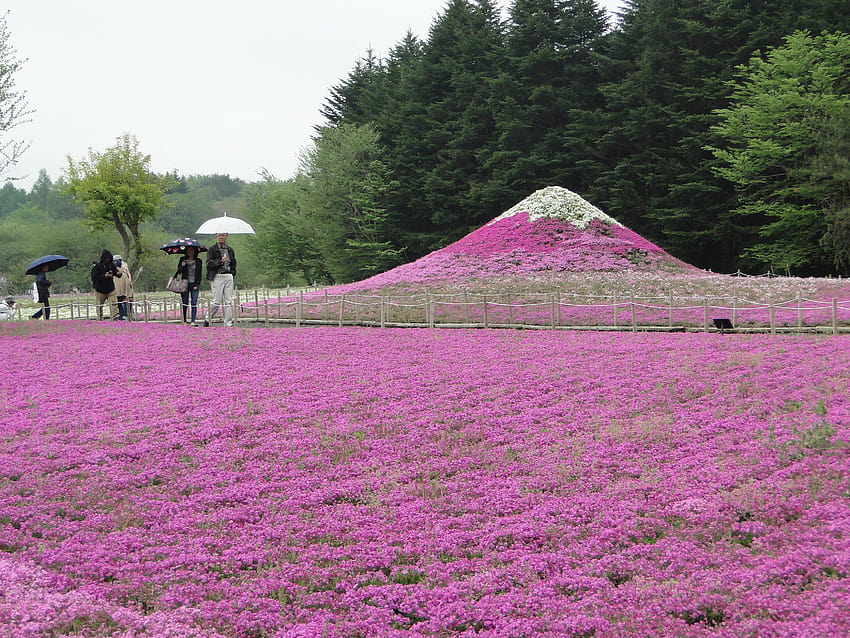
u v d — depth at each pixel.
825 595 6.48
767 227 44.47
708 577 7.24
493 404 13.77
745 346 17.73
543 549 8.20
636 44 57.28
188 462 11.09
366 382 15.67
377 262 63.75
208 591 7.41
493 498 9.59
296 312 28.69
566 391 14.49
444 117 65.69
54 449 11.56
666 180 52.59
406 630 6.73
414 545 8.39
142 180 61.59
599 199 55.19
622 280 31.58
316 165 67.62
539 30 60.16
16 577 7.51
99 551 8.23
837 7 46.69
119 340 22.12
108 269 28.64
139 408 13.94
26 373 17.27
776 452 10.20
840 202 40.69
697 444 11.04
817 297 26.23
